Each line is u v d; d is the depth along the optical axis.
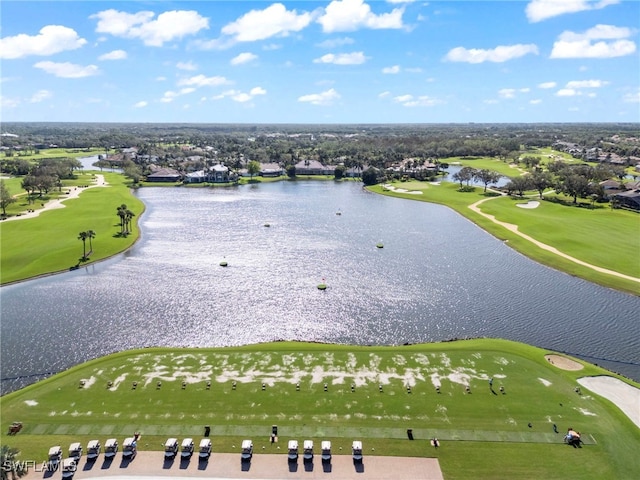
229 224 167.62
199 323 87.69
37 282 107.88
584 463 51.06
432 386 65.25
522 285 108.06
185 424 57.03
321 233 155.62
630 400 63.19
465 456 52.03
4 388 66.81
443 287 106.69
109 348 78.00
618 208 186.12
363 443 54.00
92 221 159.38
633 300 99.56
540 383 66.50
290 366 70.25
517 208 189.88
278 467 50.25
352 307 95.56
